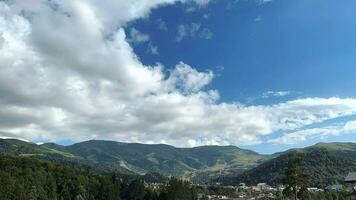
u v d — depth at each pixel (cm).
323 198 19175
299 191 9556
